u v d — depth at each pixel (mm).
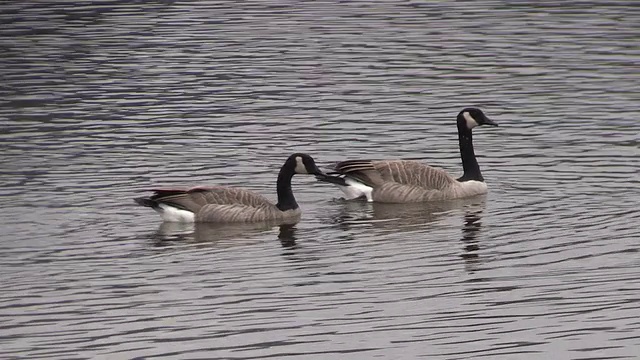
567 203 24250
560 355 16391
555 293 18875
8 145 28438
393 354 16438
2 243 21312
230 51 39469
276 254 20984
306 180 26609
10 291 18891
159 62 37969
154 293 18875
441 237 22062
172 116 31453
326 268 20188
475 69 36469
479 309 18203
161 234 22109
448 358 16328
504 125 30578
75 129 30047
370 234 22297
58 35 42031
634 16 44031
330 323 17625
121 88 34594
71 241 21516
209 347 16672
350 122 30812
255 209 23109
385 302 18516
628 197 24531
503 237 22000
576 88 34094
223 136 29438
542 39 40438
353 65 37250
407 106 32406
